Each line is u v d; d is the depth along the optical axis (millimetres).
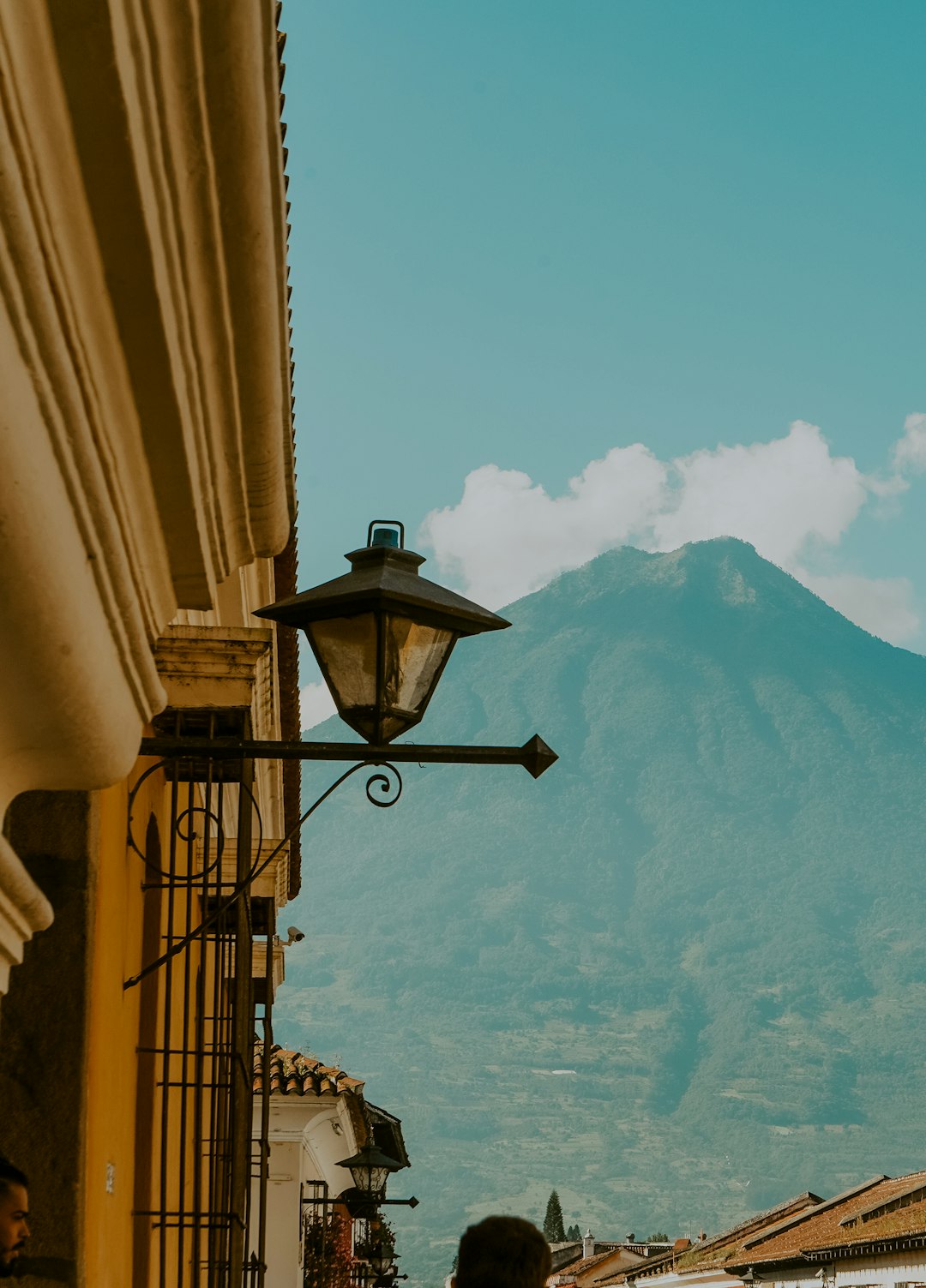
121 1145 7375
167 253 3732
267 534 5492
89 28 2932
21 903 3479
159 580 4801
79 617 3301
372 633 6270
